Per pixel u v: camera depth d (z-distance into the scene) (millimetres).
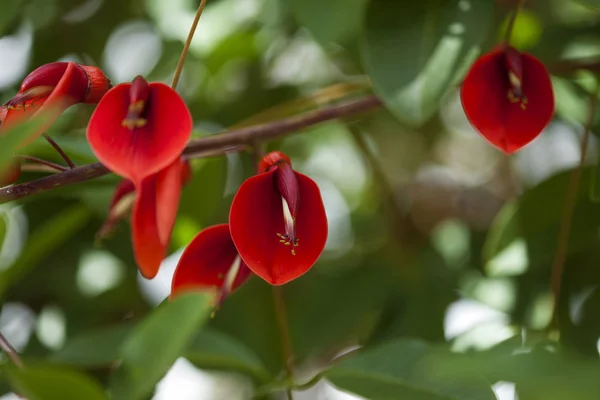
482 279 970
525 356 681
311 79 1125
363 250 1071
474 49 825
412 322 1005
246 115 1083
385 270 1041
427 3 840
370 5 843
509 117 809
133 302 1018
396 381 784
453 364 698
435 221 1247
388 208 1075
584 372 664
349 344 1078
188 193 950
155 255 769
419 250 1050
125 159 748
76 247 1004
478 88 809
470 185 1264
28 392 708
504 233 937
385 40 835
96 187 909
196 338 828
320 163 1294
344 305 1026
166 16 984
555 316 902
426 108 817
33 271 1000
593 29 981
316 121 872
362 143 1076
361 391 784
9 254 980
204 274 793
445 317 1005
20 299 1021
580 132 1017
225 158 954
